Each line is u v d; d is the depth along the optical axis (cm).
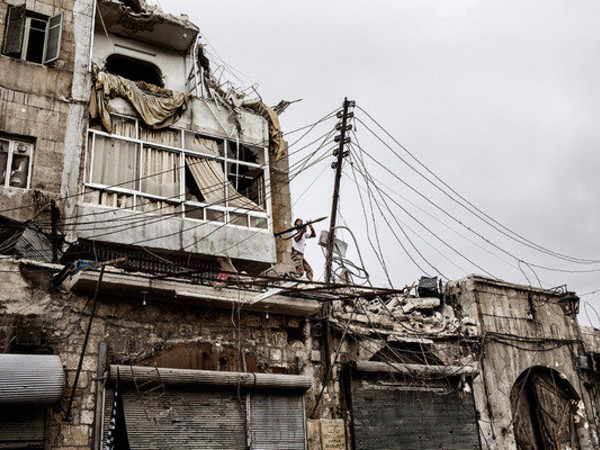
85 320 1164
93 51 1720
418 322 1706
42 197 1398
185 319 1275
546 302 1956
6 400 972
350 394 1419
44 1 1602
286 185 1914
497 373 1741
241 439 1215
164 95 1641
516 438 1788
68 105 1511
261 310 1362
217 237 1538
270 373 1338
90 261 1246
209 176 1609
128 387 1134
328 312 1465
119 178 1492
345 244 1698
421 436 1485
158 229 1469
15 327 1095
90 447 1079
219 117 1697
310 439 1320
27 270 1143
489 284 1856
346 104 1708
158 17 1725
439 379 1573
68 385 1098
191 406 1184
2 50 1502
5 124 1428
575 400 1903
